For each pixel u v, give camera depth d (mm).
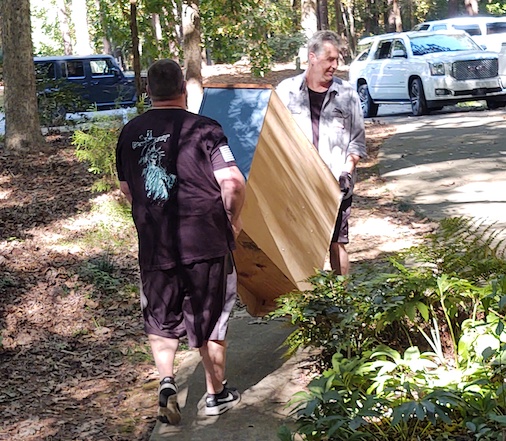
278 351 5422
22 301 7137
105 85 26125
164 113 4383
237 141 4871
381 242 8492
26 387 5477
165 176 4266
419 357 4094
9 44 14695
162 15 15914
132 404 5066
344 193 5879
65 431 4750
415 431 3852
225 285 4406
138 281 7660
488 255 4910
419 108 21391
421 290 4426
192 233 4266
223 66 39594
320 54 5762
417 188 11031
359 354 4484
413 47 21984
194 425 4469
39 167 13180
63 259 8289
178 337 4438
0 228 9672
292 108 5902
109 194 10695
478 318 4668
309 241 5160
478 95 21047
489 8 45562
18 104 14703
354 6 58250
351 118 5910
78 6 39469
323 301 4512
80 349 6148
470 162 12695
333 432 3711
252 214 4586
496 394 3832
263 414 4539
